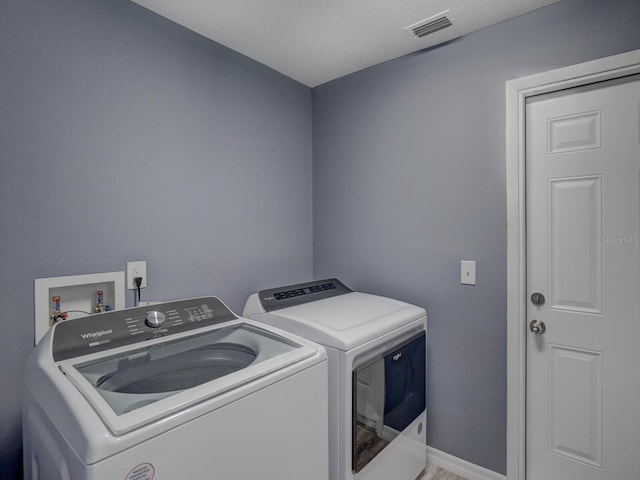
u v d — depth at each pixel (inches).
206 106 72.9
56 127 53.0
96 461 27.6
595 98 60.1
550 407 65.4
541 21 63.0
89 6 56.2
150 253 64.4
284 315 63.4
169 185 67.0
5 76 48.4
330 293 81.5
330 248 95.7
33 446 39.5
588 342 61.7
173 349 49.2
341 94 92.1
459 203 73.2
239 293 80.2
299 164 95.4
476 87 70.4
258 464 39.9
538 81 63.2
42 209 52.0
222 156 76.2
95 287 58.3
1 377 48.9
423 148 77.8
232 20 66.6
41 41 51.3
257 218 84.1
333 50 77.9
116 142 59.6
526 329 67.2
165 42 65.9
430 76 76.3
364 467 56.1
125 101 60.6
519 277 66.0
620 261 58.9
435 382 77.2
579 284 62.4
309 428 46.9
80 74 55.3
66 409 31.9
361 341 55.4
